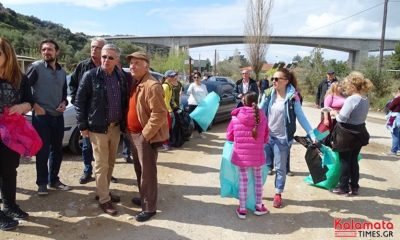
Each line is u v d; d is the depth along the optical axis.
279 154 4.98
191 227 4.38
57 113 5.14
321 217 4.81
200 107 9.09
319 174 5.45
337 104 5.93
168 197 5.31
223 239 4.12
